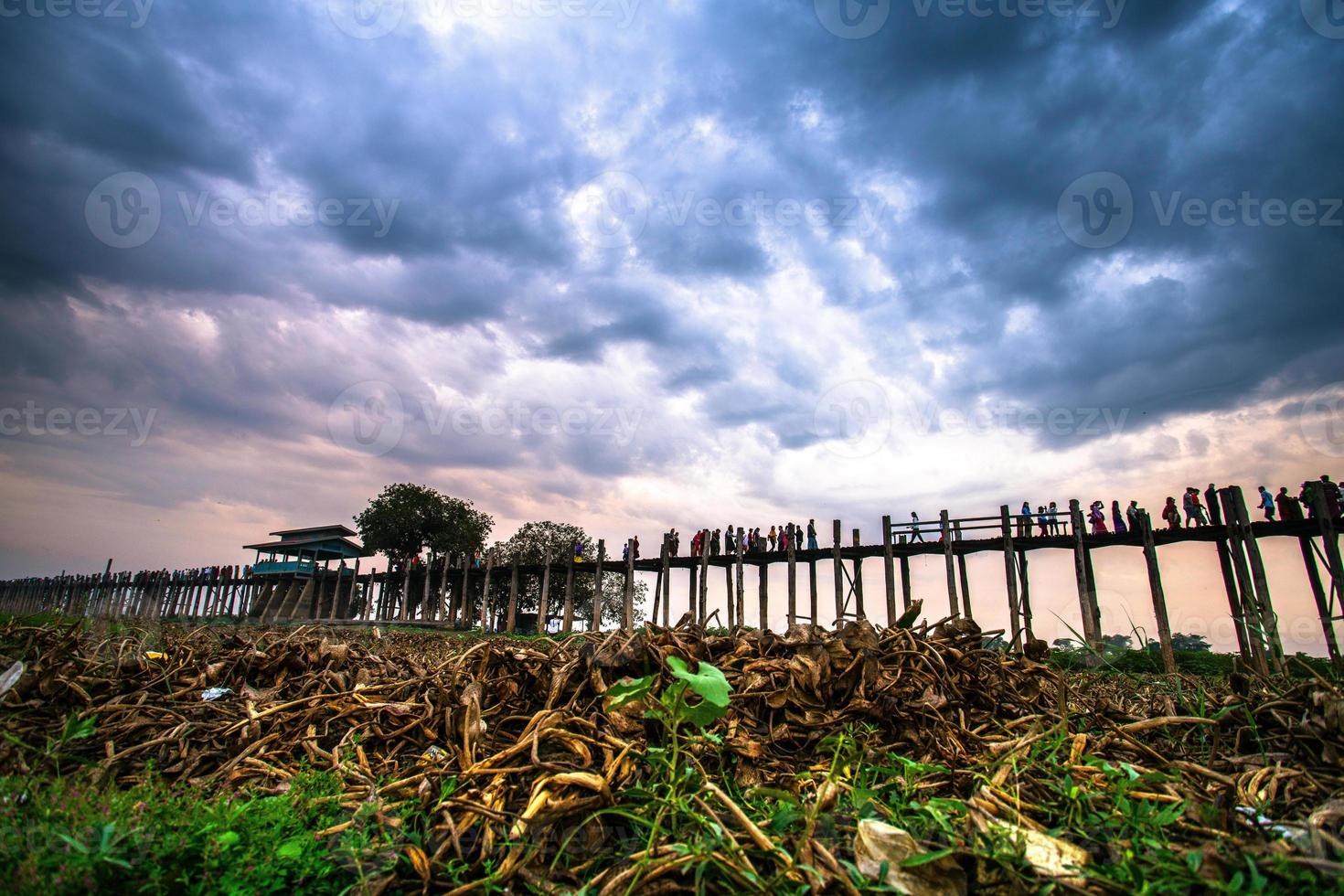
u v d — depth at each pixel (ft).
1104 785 6.98
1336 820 5.85
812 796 7.22
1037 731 8.36
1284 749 8.30
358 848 6.16
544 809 6.70
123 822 6.21
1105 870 5.32
